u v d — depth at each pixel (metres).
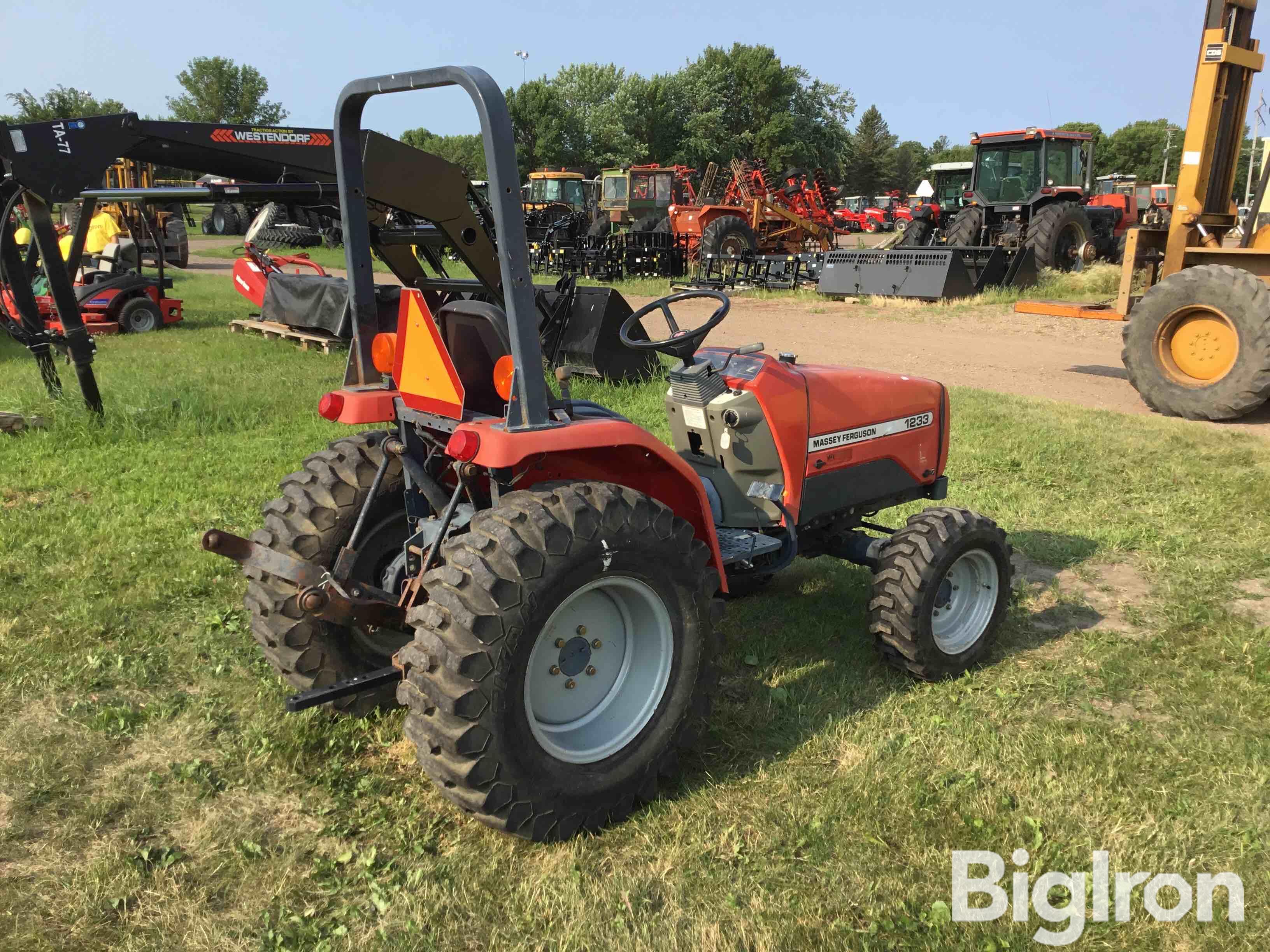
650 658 2.76
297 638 2.98
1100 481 5.76
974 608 3.64
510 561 2.35
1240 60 7.74
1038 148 16.36
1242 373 7.24
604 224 21.75
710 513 2.96
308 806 2.71
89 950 2.15
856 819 2.63
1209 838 2.55
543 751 2.48
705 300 16.77
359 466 3.06
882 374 3.88
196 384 8.44
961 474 5.92
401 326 2.72
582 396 7.65
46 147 5.65
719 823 2.64
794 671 3.57
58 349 10.02
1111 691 3.38
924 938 2.21
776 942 2.19
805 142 64.56
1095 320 13.14
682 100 63.31
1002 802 2.70
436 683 2.30
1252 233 8.17
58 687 3.31
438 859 2.49
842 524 3.82
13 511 5.13
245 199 5.60
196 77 61.12
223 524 4.98
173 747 2.98
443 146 65.56
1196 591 4.23
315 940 2.20
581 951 2.16
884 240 38.47
